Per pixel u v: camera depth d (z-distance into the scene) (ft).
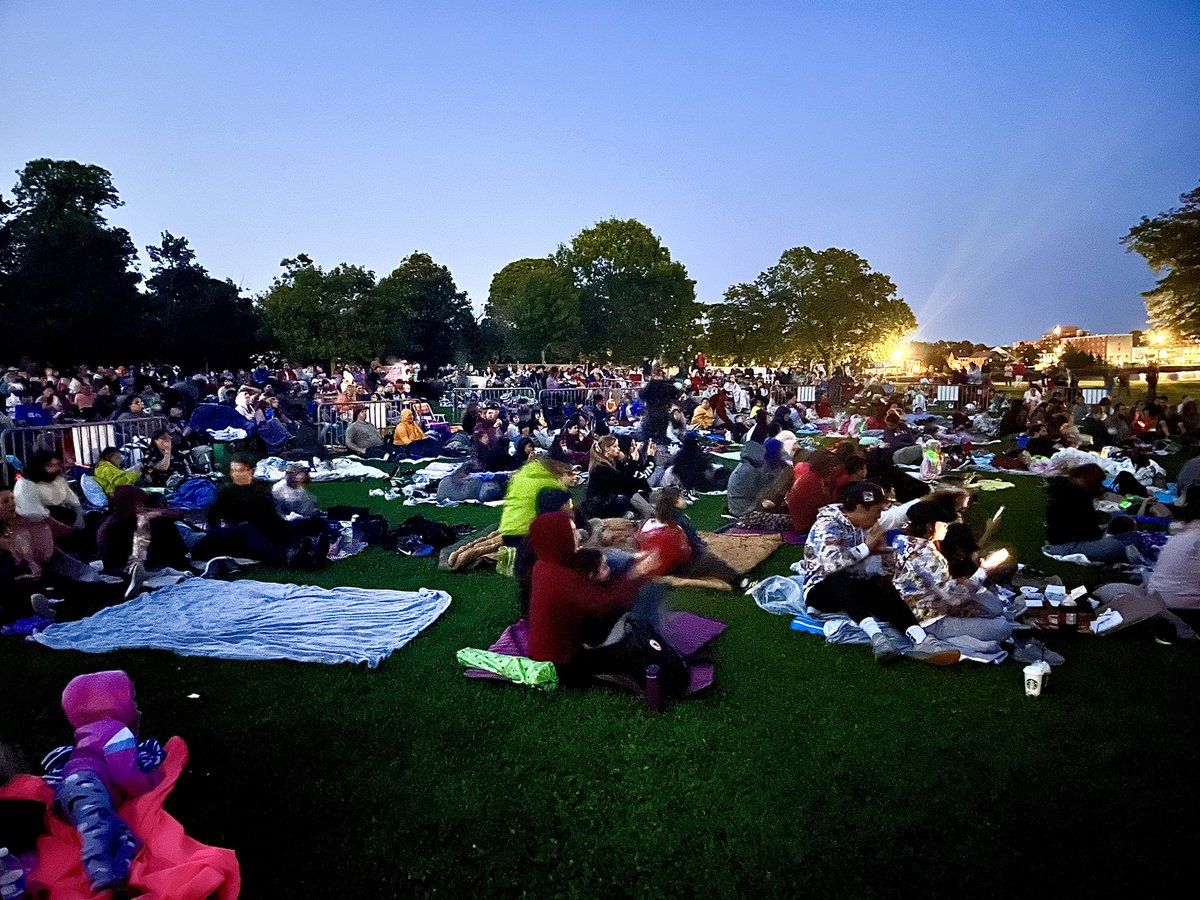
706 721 16.06
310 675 18.42
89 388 69.10
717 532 33.12
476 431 48.52
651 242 205.77
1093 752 14.75
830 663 19.02
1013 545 30.07
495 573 26.86
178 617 21.81
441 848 12.10
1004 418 69.62
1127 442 60.59
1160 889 11.05
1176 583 21.13
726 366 245.86
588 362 183.32
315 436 59.93
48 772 12.74
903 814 12.86
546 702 16.97
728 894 11.09
